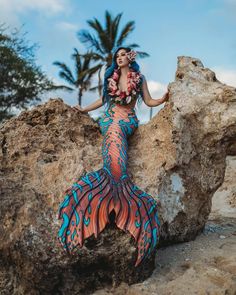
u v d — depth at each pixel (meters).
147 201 4.18
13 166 4.61
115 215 4.00
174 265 4.39
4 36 25.52
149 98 5.18
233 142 5.21
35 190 4.26
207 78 5.29
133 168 4.60
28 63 26.41
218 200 8.30
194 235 5.16
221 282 3.89
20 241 3.86
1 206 4.09
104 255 3.91
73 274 3.90
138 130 5.12
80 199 4.04
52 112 5.15
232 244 5.00
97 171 4.31
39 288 3.85
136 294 3.81
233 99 4.98
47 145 4.81
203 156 5.07
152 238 4.05
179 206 4.75
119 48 5.20
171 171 4.66
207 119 4.99
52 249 3.85
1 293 4.00
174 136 4.65
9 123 5.11
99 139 5.12
